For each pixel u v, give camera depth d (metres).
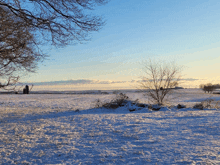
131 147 6.00
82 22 7.45
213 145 5.79
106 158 5.08
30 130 9.00
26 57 8.07
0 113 15.59
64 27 7.52
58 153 5.64
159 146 5.95
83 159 5.11
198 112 14.55
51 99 32.62
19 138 7.53
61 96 42.09
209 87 61.88
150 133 7.83
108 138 7.22
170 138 6.89
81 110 18.14
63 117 13.53
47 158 5.29
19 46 7.34
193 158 4.78
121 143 6.51
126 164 4.65
